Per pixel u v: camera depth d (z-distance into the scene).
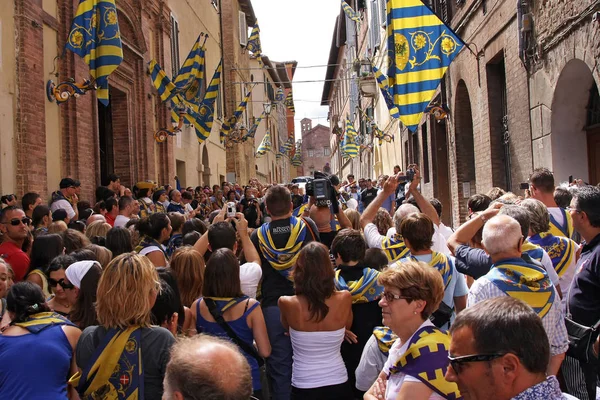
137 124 15.54
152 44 17.17
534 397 1.84
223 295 4.23
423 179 20.27
